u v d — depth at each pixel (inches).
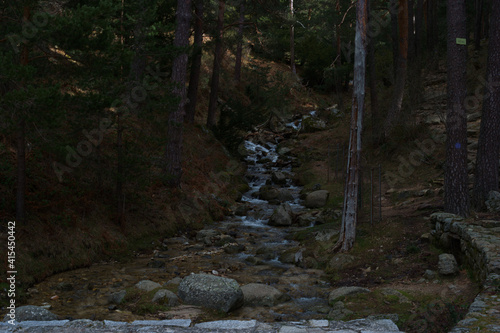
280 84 1284.4
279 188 747.4
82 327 181.5
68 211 380.2
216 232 487.2
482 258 255.6
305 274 347.3
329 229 454.0
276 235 496.1
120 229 424.5
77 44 317.1
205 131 821.2
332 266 358.0
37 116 286.0
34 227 341.7
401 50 751.7
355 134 393.7
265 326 181.5
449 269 289.3
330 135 1025.5
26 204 351.3
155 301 262.1
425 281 291.3
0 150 368.8
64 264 341.7
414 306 246.2
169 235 476.4
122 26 458.6
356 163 393.4
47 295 284.7
